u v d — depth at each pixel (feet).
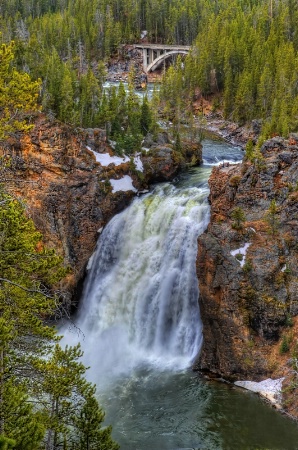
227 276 128.98
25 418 64.44
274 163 140.77
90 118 219.00
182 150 212.02
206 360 132.46
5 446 43.55
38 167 180.14
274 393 114.93
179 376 131.64
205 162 231.91
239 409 113.09
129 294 168.35
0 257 76.38
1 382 70.49
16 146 175.73
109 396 122.31
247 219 136.26
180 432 106.83
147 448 101.55
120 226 180.34
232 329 126.82
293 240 129.49
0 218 76.89
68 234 181.06
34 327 78.74
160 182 196.85
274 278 125.70
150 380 130.72
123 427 109.19
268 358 121.39
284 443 100.83
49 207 179.22
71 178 184.55
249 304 125.70
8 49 84.48
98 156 195.52
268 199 137.28
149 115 224.74
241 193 140.97
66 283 174.40
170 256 161.48
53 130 184.55
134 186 191.01
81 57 453.58
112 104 219.61
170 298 156.76
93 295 177.78
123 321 167.32
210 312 132.16
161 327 156.87
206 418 110.83
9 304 76.64
